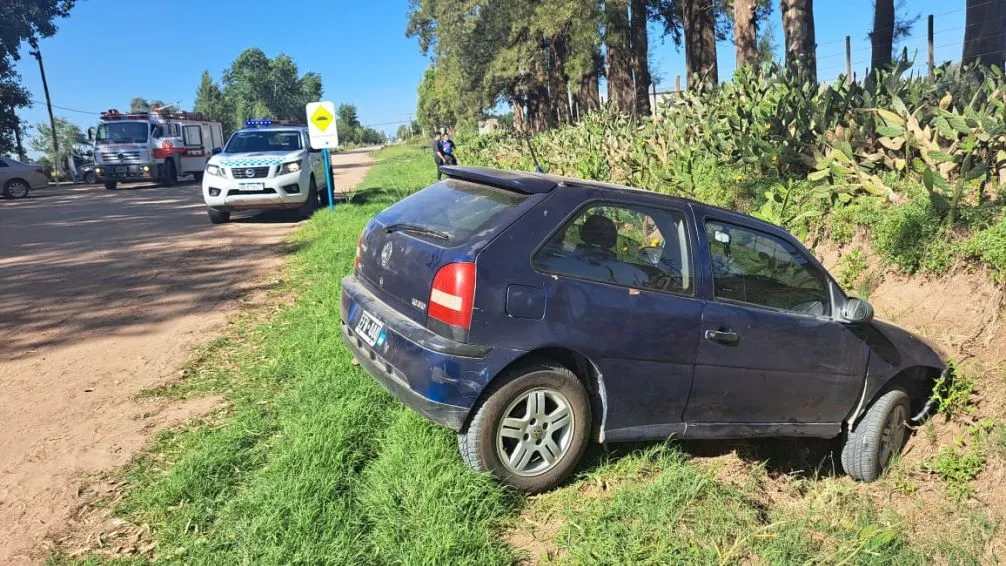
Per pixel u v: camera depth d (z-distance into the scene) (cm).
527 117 4462
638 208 373
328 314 625
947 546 354
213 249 1074
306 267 884
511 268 334
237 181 1331
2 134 4194
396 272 371
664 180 885
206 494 341
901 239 583
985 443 421
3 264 965
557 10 2255
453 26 3556
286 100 13225
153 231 1309
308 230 1220
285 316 661
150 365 531
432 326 338
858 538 348
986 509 389
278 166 1345
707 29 2053
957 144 612
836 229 654
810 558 330
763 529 342
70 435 409
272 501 321
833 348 413
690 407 385
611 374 357
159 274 876
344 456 368
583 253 354
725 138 906
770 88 948
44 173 2441
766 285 402
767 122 809
